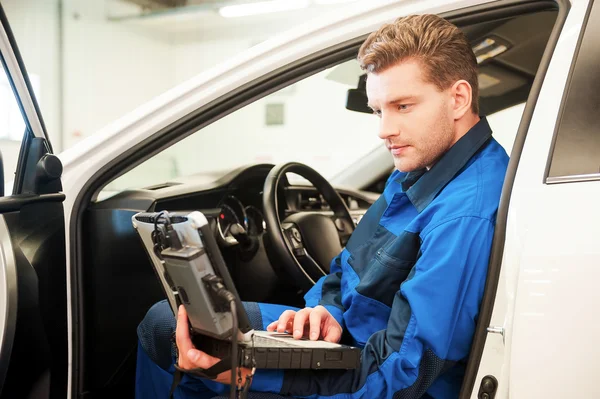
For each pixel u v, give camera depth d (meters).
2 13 1.09
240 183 1.72
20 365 1.10
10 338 1.02
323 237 1.69
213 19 9.48
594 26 0.94
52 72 8.23
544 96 0.96
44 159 1.16
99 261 1.35
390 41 0.98
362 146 6.77
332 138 7.07
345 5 1.25
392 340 0.92
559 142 0.89
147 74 9.59
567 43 0.96
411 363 0.89
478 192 0.97
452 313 0.90
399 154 1.02
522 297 0.83
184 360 0.89
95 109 8.84
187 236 0.78
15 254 1.06
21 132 1.20
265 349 0.82
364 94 1.77
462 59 1.00
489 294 0.89
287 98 7.41
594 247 0.78
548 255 0.82
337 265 1.37
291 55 1.24
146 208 1.42
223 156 8.34
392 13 1.20
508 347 0.85
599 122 0.86
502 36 1.43
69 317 1.27
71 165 1.31
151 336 1.15
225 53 9.55
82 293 1.30
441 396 0.98
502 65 1.67
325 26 1.23
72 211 1.29
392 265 1.03
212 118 1.29
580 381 0.77
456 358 0.93
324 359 0.87
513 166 0.94
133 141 1.30
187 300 0.82
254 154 8.02
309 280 1.56
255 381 0.92
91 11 8.68
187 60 9.75
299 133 7.38
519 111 2.12
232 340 0.78
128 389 1.45
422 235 0.98
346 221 1.89
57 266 1.22
